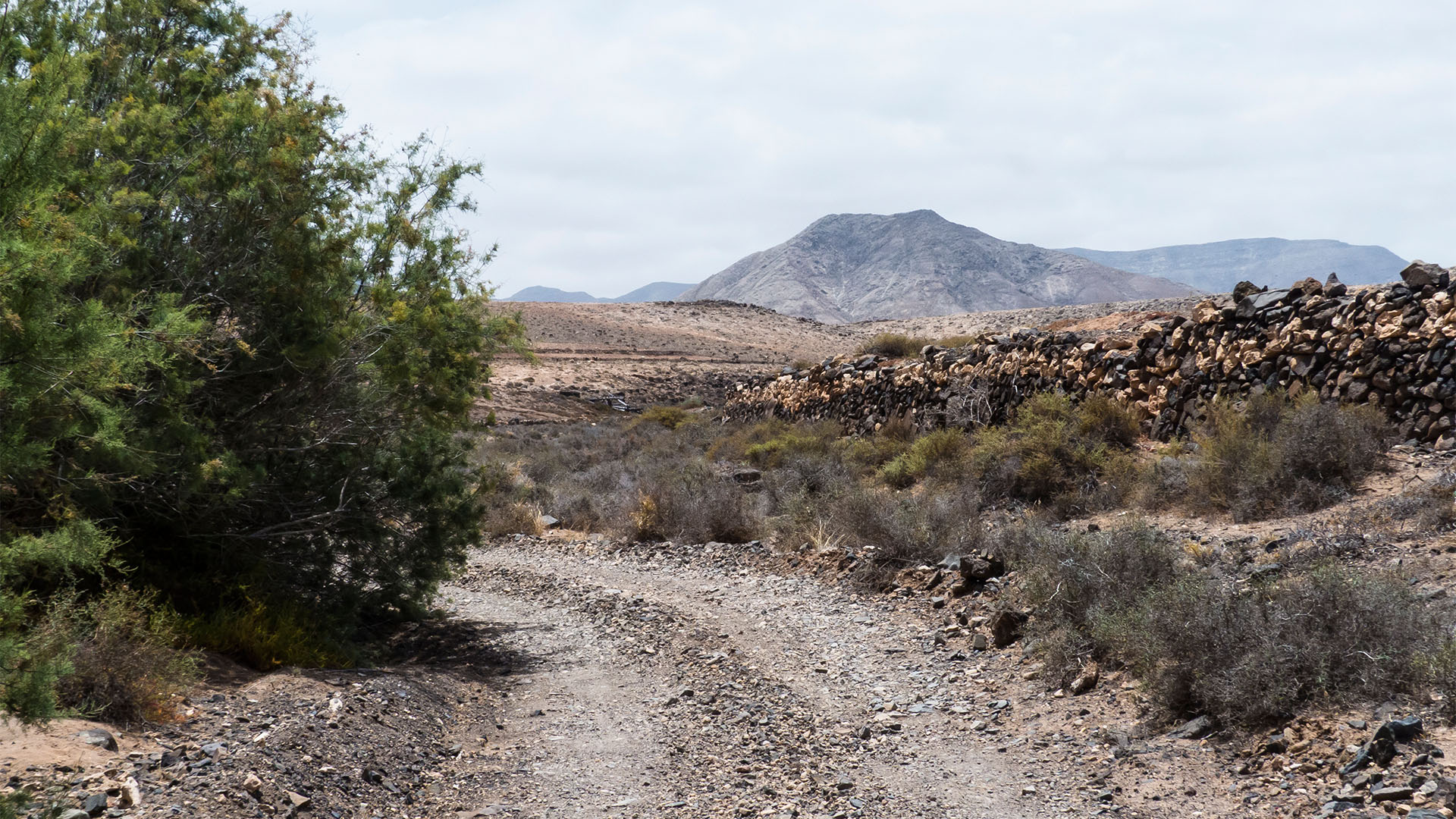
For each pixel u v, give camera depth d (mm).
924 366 23344
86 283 6176
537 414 53969
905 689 7324
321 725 5949
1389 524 8852
